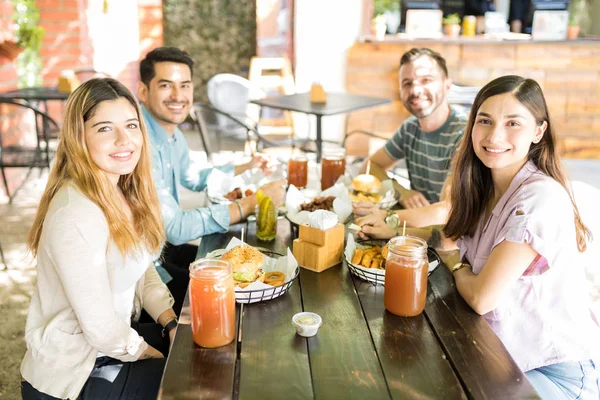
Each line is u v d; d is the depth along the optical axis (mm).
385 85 5773
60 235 1454
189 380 1188
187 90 2371
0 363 2447
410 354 1292
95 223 1491
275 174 3055
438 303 1533
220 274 1292
